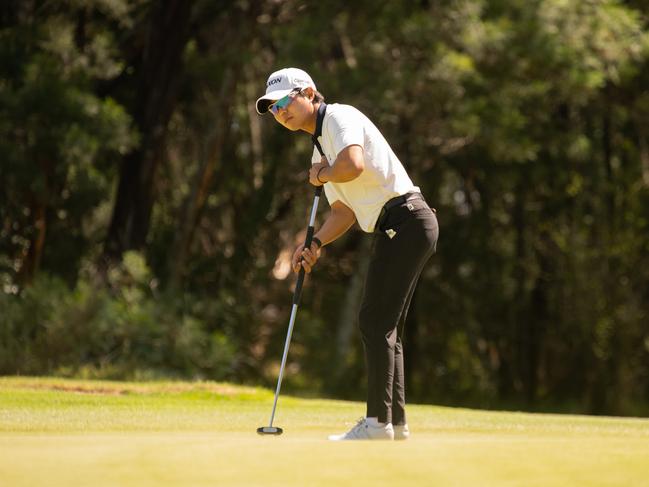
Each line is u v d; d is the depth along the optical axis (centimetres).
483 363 7169
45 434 1186
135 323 4356
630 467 803
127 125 4519
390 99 4834
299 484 727
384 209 1344
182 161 6138
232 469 779
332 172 1313
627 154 6962
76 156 4328
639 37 5500
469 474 770
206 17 5272
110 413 1789
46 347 4219
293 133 5756
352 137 1316
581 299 6512
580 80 5134
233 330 5184
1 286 4912
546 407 6469
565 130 6384
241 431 1391
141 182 4953
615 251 6719
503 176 6256
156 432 1293
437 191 6322
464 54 5106
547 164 6406
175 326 4422
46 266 5250
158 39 4975
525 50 4950
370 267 1357
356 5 5131
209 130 5316
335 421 1689
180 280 5338
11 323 4275
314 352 5628
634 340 6556
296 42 5009
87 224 5669
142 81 5006
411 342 6669
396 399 1343
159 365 4356
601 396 6462
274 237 6059
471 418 1923
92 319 4300
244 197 6341
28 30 4506
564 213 6775
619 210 6912
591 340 6506
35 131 4284
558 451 883
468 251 6669
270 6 5453
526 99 5641
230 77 5275
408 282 1345
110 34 5262
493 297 6906
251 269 5784
